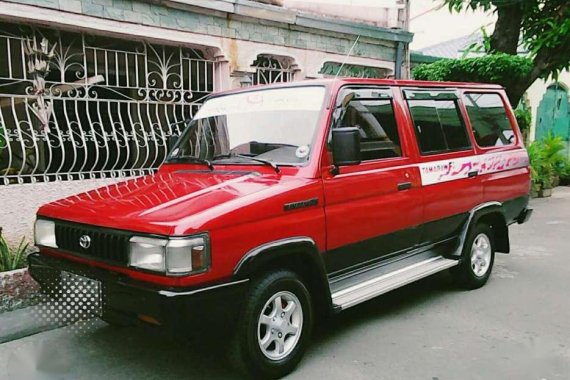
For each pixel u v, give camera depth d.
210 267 2.85
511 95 10.29
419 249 4.49
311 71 7.96
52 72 6.20
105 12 5.75
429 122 4.53
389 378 3.28
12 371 3.42
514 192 5.48
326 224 3.50
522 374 3.32
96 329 4.07
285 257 3.31
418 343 3.80
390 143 4.11
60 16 5.41
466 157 4.81
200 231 2.81
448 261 4.67
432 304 4.63
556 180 12.97
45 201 5.44
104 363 3.52
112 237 3.00
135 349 3.73
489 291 4.98
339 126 3.70
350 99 3.84
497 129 5.39
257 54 7.27
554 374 3.31
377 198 3.90
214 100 4.50
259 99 4.10
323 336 3.94
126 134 6.09
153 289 2.78
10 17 5.18
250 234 3.04
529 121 12.03
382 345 3.77
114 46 6.45
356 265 3.85
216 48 6.82
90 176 5.87
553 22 9.66
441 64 10.09
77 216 3.24
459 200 4.73
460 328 4.07
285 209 3.23
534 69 10.01
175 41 6.39
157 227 2.80
